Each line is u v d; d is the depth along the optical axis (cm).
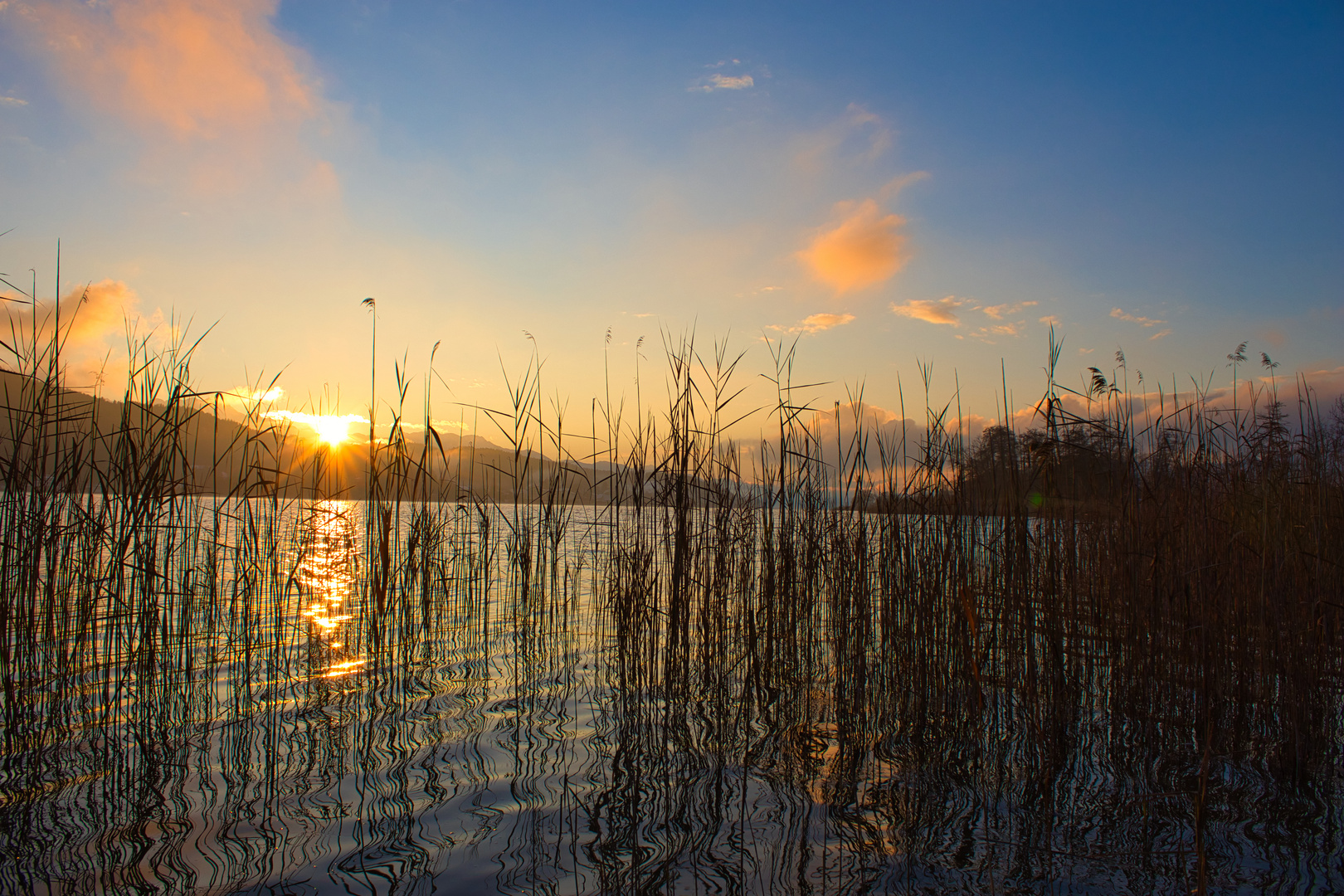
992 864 276
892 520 501
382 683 505
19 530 437
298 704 454
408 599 574
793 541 547
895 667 493
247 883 247
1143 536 472
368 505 560
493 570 990
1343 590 457
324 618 690
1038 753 395
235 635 551
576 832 291
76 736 391
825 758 386
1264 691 435
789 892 251
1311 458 514
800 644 571
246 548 531
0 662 418
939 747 410
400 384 559
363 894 240
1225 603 438
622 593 550
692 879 258
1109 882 265
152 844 274
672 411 528
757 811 317
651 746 394
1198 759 395
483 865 262
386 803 313
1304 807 333
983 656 463
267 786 328
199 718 422
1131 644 439
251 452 532
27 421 440
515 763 362
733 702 487
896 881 261
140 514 447
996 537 459
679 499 510
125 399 455
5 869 254
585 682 521
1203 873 255
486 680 519
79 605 477
